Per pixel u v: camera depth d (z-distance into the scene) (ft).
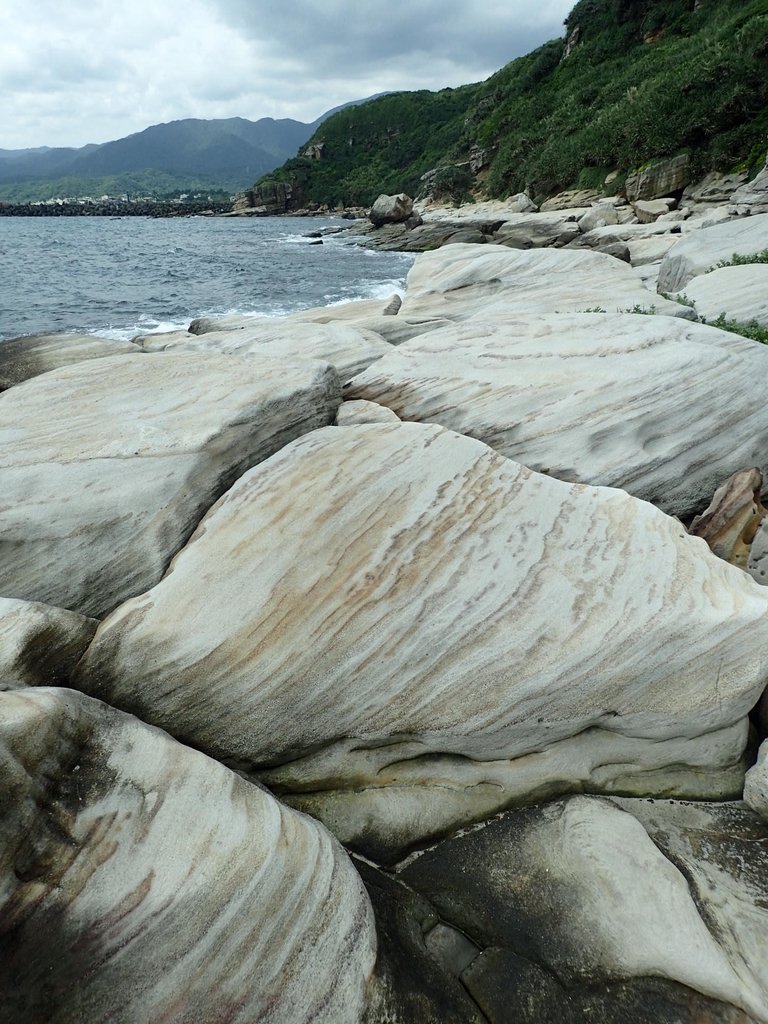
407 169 329.72
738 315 38.09
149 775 12.80
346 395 27.86
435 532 17.84
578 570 17.47
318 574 16.78
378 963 12.24
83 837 11.57
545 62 233.55
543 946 13.28
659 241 78.59
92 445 20.21
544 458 24.63
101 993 10.61
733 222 55.67
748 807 15.98
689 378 25.50
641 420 24.77
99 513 18.70
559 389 25.59
